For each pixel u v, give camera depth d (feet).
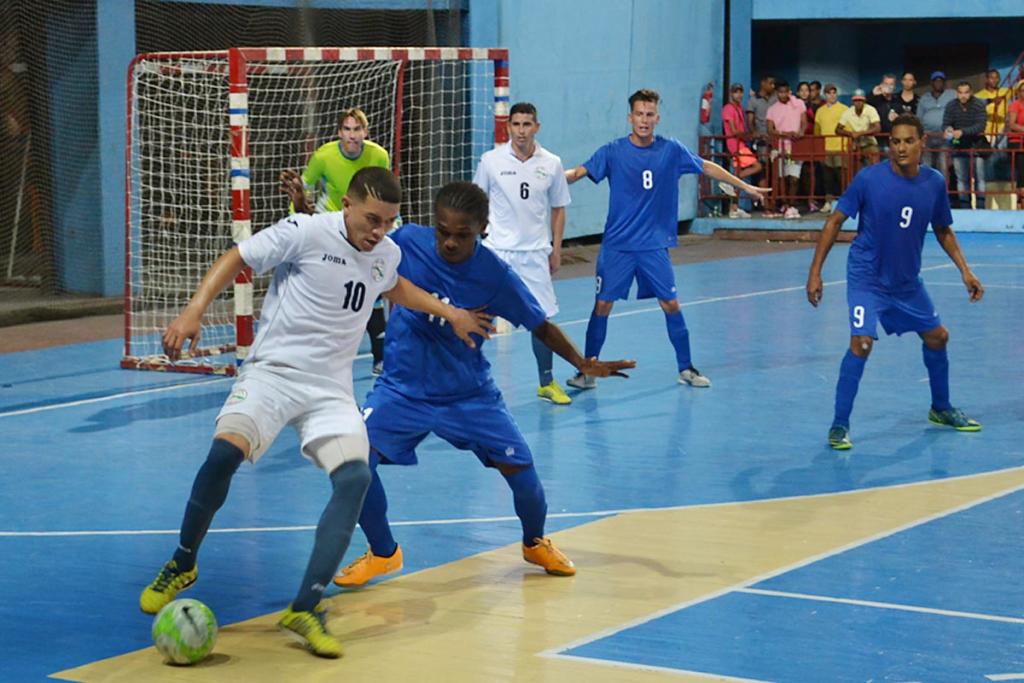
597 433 42.09
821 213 111.75
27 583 27.53
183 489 35.68
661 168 48.19
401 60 55.67
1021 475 36.58
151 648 23.65
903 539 30.58
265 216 75.66
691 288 78.64
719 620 25.11
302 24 79.92
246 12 78.13
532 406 46.47
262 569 28.55
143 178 69.92
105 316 69.82
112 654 23.34
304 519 32.63
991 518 32.35
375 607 25.95
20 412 46.01
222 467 23.97
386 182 23.50
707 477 36.58
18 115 73.00
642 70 104.47
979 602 26.21
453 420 26.99
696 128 112.06
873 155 107.65
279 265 24.59
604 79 100.48
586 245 102.06
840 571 28.19
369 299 24.49
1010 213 106.52
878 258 40.04
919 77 124.36
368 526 27.20
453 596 26.61
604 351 57.57
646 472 37.11
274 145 75.41
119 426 43.70
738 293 76.18
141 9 74.02
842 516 32.58
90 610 25.80
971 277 40.83
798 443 40.65
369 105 77.46
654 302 72.79
